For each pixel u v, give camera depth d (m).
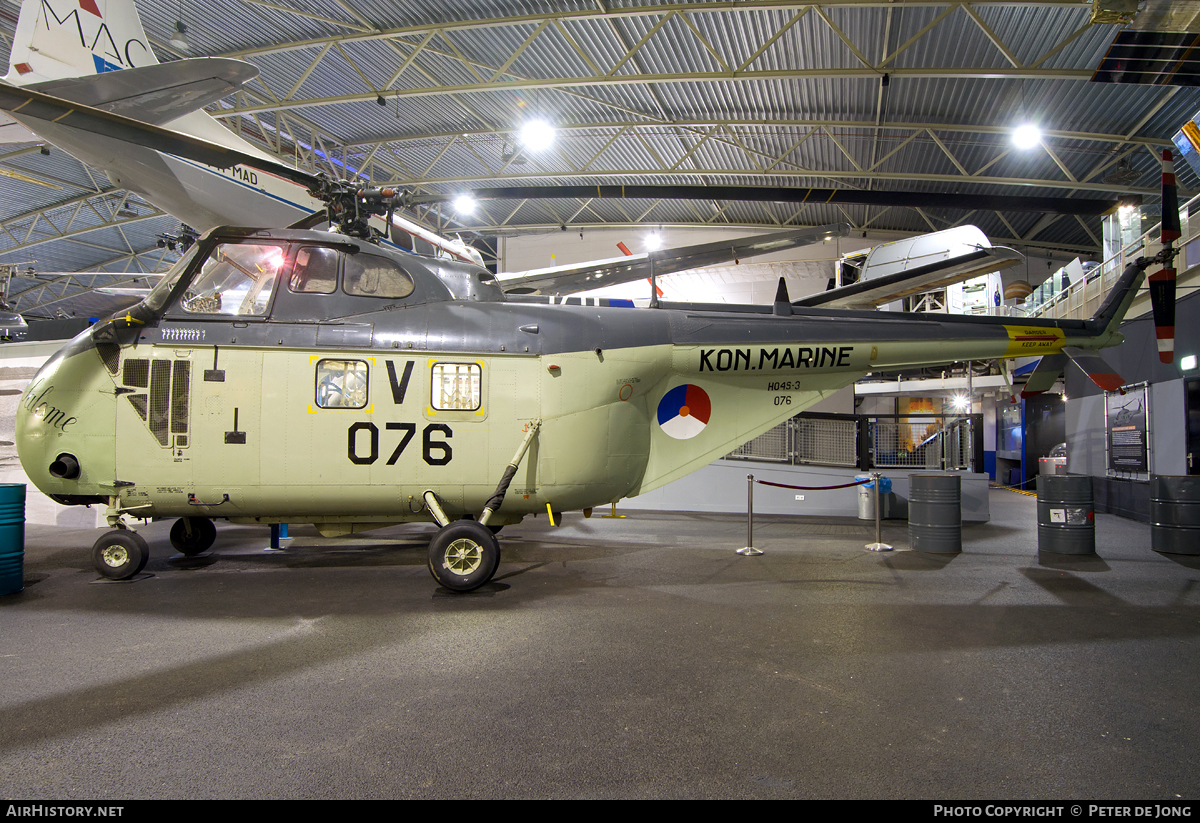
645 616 4.16
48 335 8.55
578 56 13.85
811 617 4.16
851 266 15.77
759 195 16.88
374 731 2.52
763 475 9.88
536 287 12.09
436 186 21.27
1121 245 13.14
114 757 2.31
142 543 5.17
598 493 5.32
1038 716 2.70
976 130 15.05
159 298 5.01
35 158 17.78
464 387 5.03
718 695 2.89
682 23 12.35
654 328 5.43
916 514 6.72
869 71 12.77
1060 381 15.49
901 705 2.80
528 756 2.33
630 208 23.03
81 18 8.06
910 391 20.19
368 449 4.91
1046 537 6.56
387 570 5.66
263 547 6.88
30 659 3.33
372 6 12.40
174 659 3.33
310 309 5.01
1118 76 9.72
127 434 4.83
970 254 8.85
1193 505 6.50
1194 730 2.58
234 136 8.62
